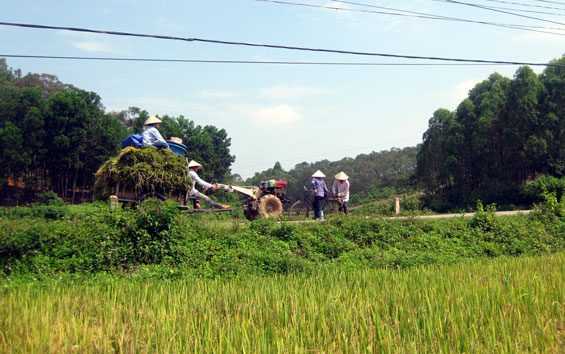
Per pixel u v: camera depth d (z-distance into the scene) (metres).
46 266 8.38
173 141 12.89
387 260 10.39
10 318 5.03
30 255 8.41
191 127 51.88
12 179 43.25
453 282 7.29
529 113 37.84
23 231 8.67
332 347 4.40
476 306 5.72
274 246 10.62
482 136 42.81
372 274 8.16
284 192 16.89
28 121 41.84
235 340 4.48
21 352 4.19
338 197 17.08
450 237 13.39
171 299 5.96
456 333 4.73
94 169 45.38
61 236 9.18
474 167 45.75
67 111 42.78
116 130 46.72
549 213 16.23
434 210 44.50
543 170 37.94
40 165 43.75
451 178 50.62
